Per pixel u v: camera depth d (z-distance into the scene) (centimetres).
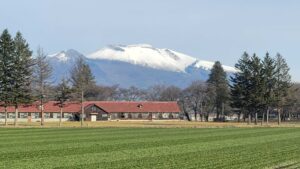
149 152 4494
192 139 6588
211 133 8269
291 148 4984
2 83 12625
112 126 11506
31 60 12838
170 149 4853
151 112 19800
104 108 19350
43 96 12925
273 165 3412
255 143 5759
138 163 3531
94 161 3672
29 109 18388
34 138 6788
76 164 3466
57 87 13588
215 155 4184
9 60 12675
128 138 6819
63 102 13838
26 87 12775
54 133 8188
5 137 7012
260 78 15062
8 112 18150
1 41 12656
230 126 11781
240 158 3919
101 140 6356
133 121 17688
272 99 14912
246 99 15100
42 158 3931
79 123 14125
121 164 3466
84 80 17700
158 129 9894
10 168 3219
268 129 10050
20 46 12719
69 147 5144
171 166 3350
